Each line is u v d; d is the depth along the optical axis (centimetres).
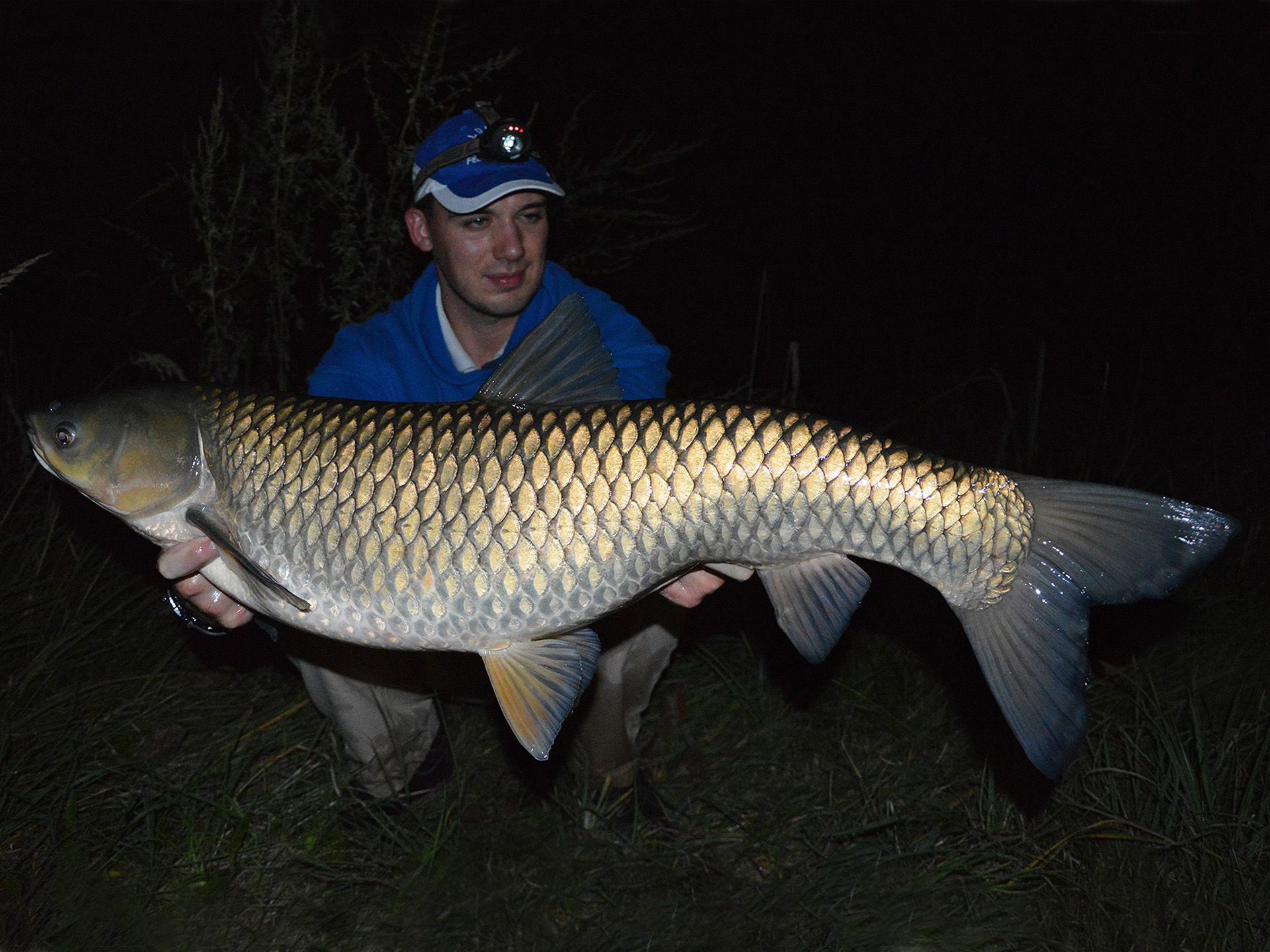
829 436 100
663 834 134
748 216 462
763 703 157
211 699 154
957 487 101
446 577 102
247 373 182
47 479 183
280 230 180
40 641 151
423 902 122
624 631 131
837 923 119
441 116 192
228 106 186
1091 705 151
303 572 105
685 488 100
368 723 133
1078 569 101
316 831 132
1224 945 112
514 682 104
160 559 108
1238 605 176
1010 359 353
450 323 135
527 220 128
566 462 100
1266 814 125
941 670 161
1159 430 271
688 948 118
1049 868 125
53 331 276
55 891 117
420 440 103
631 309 375
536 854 129
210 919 120
